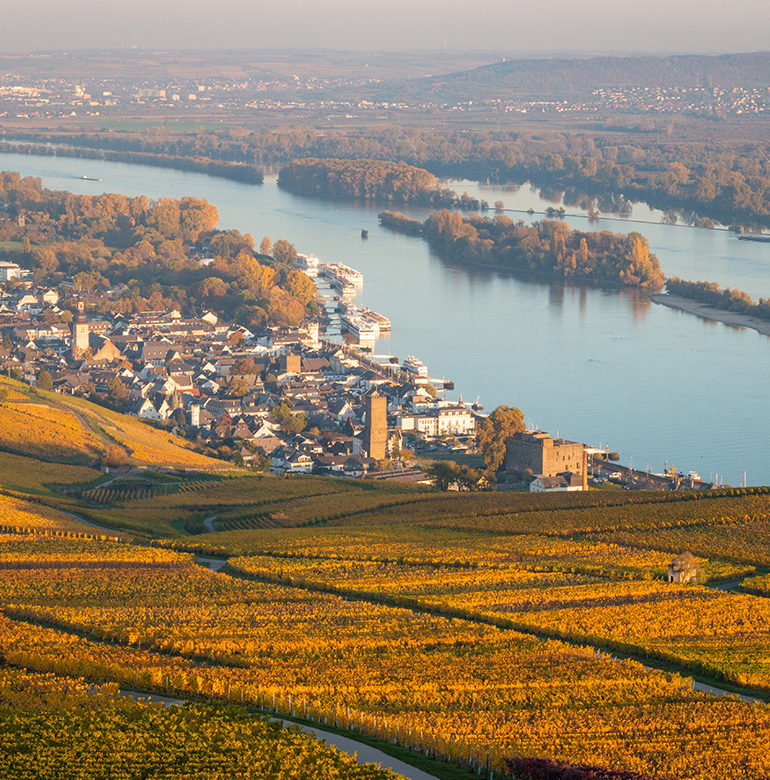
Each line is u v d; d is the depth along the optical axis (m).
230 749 189.50
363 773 184.38
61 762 182.12
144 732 195.38
